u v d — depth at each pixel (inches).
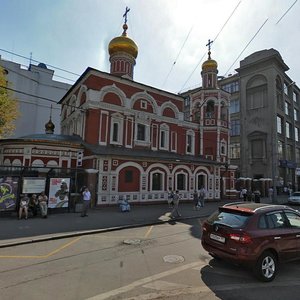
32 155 753.6
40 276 243.0
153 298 199.9
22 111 1569.9
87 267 269.7
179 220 611.5
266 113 1780.3
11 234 408.8
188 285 226.8
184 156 1063.6
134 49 1128.8
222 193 1211.9
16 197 566.9
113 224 514.0
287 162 1813.5
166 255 315.6
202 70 1338.6
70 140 844.0
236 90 2046.0
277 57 1790.1
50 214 607.8
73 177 685.9
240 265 242.8
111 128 891.4
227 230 256.7
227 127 1270.9
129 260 294.7
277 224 268.5
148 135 985.5
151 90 1024.2
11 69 1549.0
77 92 994.7
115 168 805.9
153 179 904.9
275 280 244.8
